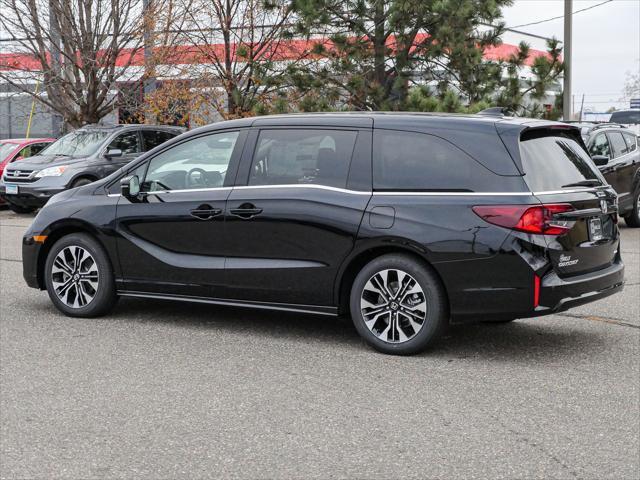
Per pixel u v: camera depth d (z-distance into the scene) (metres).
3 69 22.53
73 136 18.53
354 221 6.45
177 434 4.68
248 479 4.05
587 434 4.70
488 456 4.36
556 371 6.00
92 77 21.91
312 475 4.10
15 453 4.39
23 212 19.30
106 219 7.54
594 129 15.13
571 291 6.14
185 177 7.30
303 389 5.54
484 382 5.71
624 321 7.72
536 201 6.02
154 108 22.34
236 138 7.13
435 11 18.91
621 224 17.00
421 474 4.12
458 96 18.50
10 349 6.58
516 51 19.92
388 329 6.44
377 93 19.55
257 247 6.87
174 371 5.96
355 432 4.71
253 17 22.31
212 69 23.09
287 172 6.85
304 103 19.98
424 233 6.20
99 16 21.67
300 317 7.84
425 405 5.21
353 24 19.97
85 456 4.35
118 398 5.32
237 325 7.47
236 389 5.53
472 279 6.09
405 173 6.41
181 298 7.27
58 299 7.79
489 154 6.19
